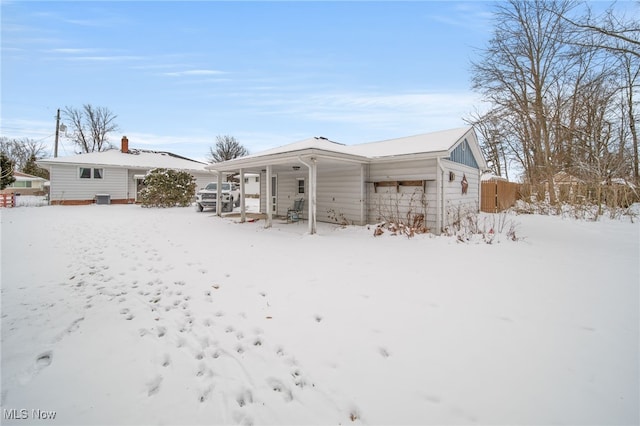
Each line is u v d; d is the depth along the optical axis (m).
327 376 2.21
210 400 1.99
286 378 2.20
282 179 14.47
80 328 2.97
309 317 3.19
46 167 20.03
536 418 1.76
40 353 2.51
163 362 2.41
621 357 2.36
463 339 2.68
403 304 3.49
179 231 9.34
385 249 6.59
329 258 5.79
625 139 13.46
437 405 1.89
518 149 19.55
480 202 13.91
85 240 7.51
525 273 4.61
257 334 2.85
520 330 2.82
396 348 2.56
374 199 10.22
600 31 9.83
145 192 18.33
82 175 20.16
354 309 3.37
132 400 1.98
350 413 1.85
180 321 3.13
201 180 25.83
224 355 2.51
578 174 12.69
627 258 5.51
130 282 4.37
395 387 2.07
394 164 9.57
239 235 8.67
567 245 6.71
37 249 6.45
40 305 3.52
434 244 7.01
